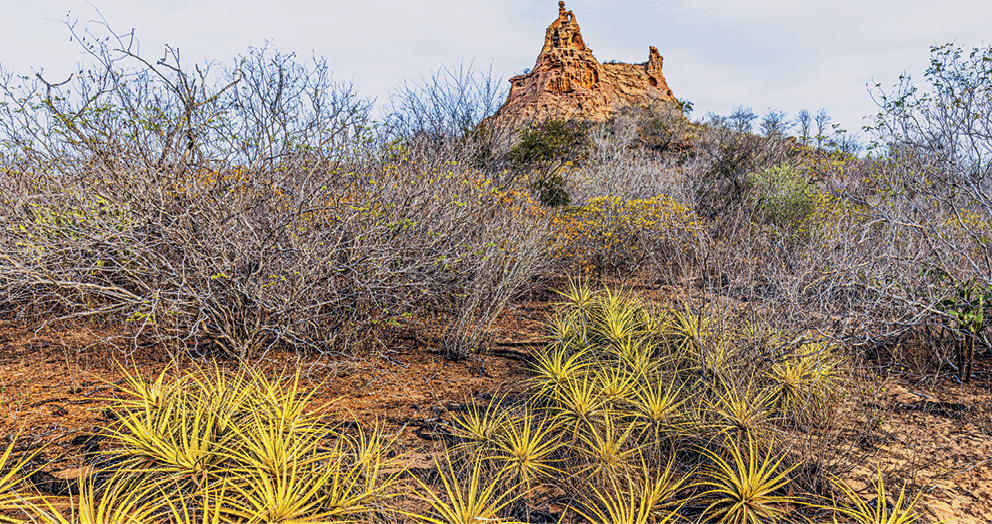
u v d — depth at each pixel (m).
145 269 4.04
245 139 4.09
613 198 8.32
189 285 4.12
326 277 4.32
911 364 4.46
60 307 5.07
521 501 2.59
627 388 3.51
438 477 2.74
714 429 3.07
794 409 3.39
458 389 4.11
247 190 4.19
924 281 4.24
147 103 4.15
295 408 2.96
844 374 3.93
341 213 4.31
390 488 2.49
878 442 3.22
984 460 2.98
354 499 2.26
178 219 3.83
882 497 2.32
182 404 2.79
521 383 4.12
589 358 4.25
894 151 4.89
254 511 2.09
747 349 3.56
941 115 4.49
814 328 3.48
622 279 7.45
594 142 16.42
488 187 6.54
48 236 3.83
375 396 3.88
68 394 3.52
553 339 4.95
